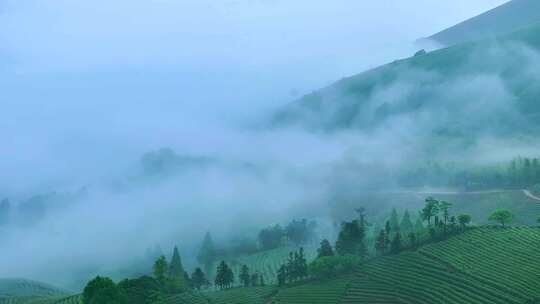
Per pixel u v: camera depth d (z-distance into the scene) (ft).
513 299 506.48
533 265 566.77
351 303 569.64
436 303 533.55
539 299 495.82
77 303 615.57
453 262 612.29
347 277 650.43
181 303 603.26
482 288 539.70
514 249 615.98
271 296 633.61
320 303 580.71
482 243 648.79
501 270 570.87
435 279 582.35
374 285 605.73
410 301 550.77
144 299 545.03
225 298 628.28
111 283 493.77
